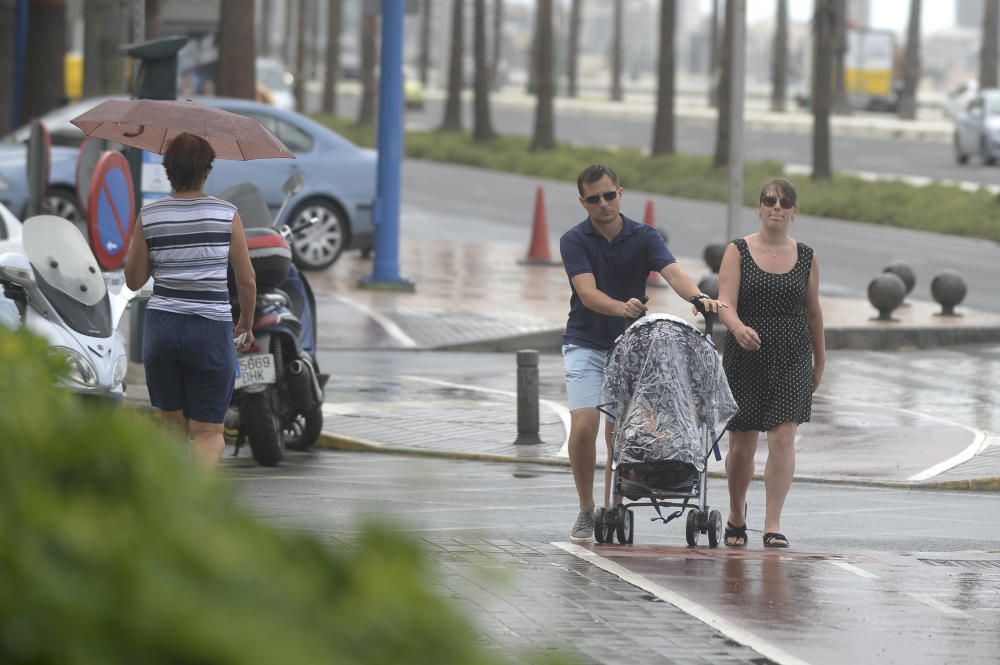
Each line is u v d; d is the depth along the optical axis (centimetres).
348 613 473
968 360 5406
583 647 1633
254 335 3212
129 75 9062
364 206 6912
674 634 1752
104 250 3706
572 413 2462
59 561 449
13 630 432
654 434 2323
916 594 2097
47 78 10550
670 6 15500
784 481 2512
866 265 8338
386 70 6397
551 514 2753
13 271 2836
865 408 4269
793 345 2494
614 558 2272
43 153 4400
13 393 572
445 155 16538
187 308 2372
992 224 10200
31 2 10456
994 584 2197
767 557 2356
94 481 506
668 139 15612
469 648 482
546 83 16538
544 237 7675
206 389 2416
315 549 495
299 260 6819
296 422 3506
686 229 10094
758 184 12888
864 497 3119
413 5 6388
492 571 596
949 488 3262
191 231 2372
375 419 3841
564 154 16025
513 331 5497
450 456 3453
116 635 434
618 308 2362
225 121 3109
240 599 459
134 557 452
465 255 7975
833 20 12900
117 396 2903
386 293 6350
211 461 2423
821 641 1767
